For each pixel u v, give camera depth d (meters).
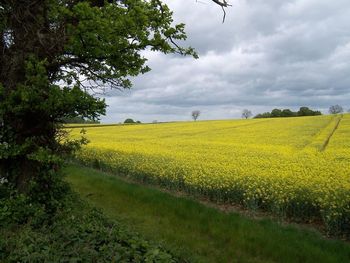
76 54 7.26
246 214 10.61
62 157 7.65
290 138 31.56
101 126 59.41
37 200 7.37
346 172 13.59
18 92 6.68
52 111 6.92
